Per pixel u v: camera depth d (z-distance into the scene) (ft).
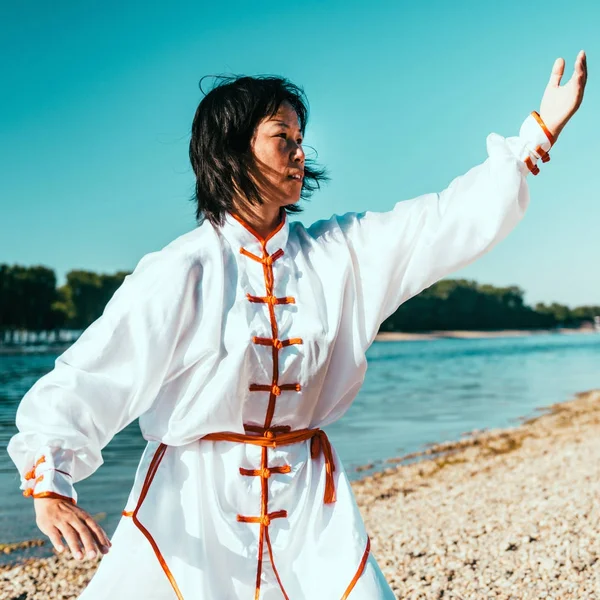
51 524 7.20
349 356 8.48
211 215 8.52
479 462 40.68
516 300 554.05
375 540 23.22
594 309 610.24
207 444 8.14
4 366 163.02
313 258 8.63
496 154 8.31
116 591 8.07
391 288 8.55
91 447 7.70
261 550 7.95
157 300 7.92
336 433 54.65
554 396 86.48
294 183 8.54
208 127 8.48
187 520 7.95
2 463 37.17
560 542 21.21
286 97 8.55
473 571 19.25
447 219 8.34
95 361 7.79
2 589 19.40
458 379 117.50
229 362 7.92
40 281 354.13
